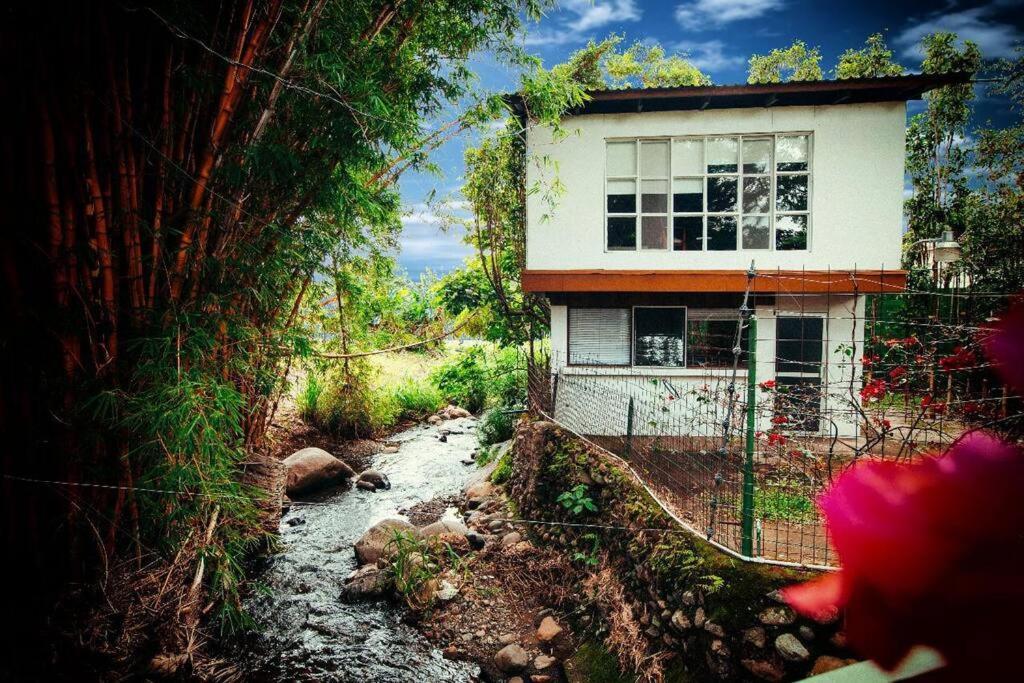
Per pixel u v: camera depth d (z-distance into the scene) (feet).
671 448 23.97
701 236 30.73
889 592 1.22
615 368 31.04
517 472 28.19
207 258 17.81
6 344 15.11
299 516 27.73
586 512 21.70
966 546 1.13
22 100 14.33
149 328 16.47
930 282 33.60
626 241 30.96
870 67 58.18
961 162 51.31
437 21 21.75
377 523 24.57
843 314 29.78
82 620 16.38
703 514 17.84
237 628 18.89
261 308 22.26
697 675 14.48
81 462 16.51
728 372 30.32
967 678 1.10
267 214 20.16
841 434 25.77
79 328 15.49
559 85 25.70
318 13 16.65
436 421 45.50
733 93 27.76
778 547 15.71
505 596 21.07
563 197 30.50
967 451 1.26
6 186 14.66
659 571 16.63
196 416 15.90
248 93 18.22
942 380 17.85
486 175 32.86
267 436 34.68
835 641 13.24
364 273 30.12
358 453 37.70
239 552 19.81
